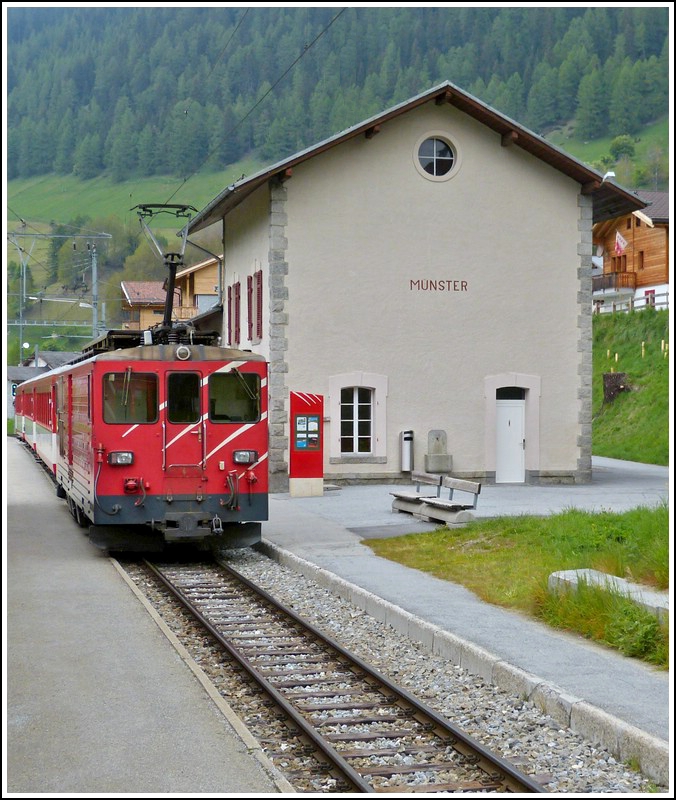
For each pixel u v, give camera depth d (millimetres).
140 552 17062
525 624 10453
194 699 8133
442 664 9570
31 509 23219
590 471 26672
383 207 25578
